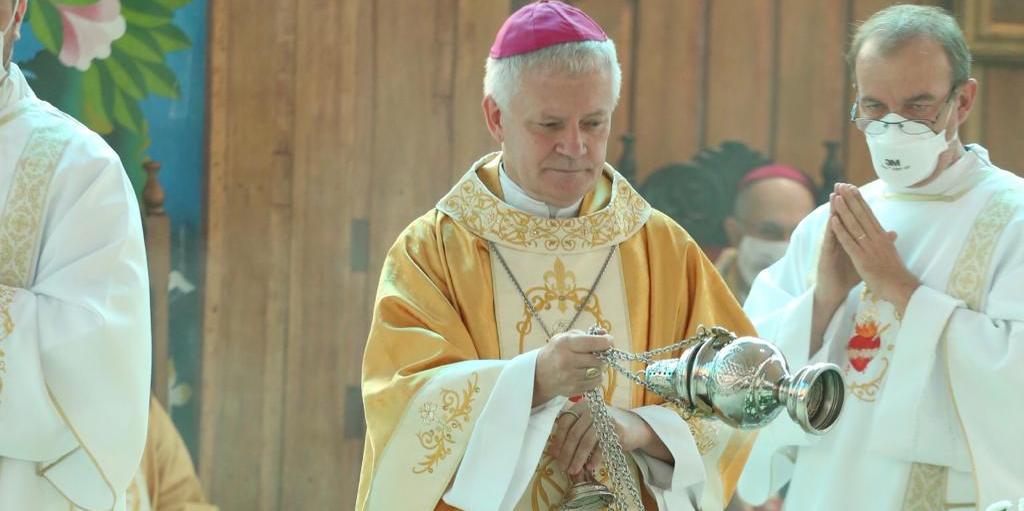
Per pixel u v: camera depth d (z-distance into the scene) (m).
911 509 12.70
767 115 22.36
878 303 13.09
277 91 20.53
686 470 10.18
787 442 13.14
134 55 20.02
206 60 20.25
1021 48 22.33
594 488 9.90
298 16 20.61
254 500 20.22
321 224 20.70
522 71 10.16
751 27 22.33
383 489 10.14
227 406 20.17
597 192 11.13
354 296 20.77
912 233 13.21
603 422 9.85
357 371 20.73
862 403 13.00
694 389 9.10
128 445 10.59
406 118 21.05
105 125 19.89
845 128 22.50
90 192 10.90
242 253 20.36
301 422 20.47
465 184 11.01
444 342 10.32
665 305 10.86
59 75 19.77
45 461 10.57
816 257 13.64
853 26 22.48
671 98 22.19
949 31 12.73
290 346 20.47
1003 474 12.24
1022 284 12.52
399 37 21.02
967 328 12.47
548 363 9.65
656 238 11.09
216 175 20.30
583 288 10.71
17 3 11.16
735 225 22.16
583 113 10.09
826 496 13.03
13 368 10.20
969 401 12.43
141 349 10.75
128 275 10.79
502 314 10.62
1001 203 12.95
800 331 13.08
